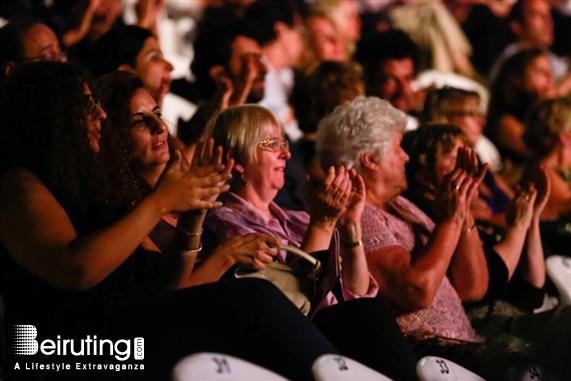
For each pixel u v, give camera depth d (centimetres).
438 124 1265
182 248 907
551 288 1315
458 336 1160
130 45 1269
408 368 933
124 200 938
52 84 886
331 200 1009
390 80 1590
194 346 838
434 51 1975
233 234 1034
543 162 1522
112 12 1531
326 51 1759
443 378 859
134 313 845
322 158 1184
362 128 1164
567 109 1520
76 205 870
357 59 1614
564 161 1519
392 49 1589
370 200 1170
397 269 1119
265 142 1062
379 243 1132
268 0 1691
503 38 2116
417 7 2011
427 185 1250
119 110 989
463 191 1141
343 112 1177
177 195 852
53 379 845
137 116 991
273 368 834
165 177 859
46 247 828
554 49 2169
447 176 1150
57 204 852
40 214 838
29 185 851
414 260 1125
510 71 1725
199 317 839
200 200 859
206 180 861
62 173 869
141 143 990
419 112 1609
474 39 2105
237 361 724
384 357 932
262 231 1048
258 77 1439
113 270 848
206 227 1028
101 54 1273
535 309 1291
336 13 2008
